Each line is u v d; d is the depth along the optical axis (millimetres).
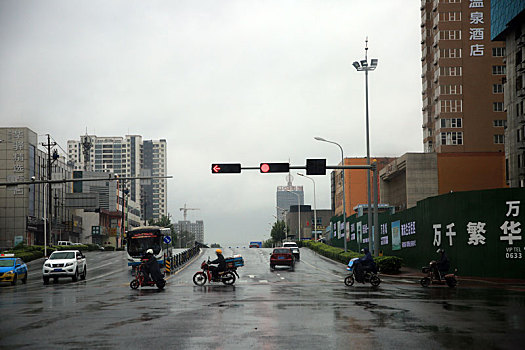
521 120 60719
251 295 21609
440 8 94562
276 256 48000
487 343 10328
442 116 93312
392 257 39312
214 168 32719
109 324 13320
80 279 37406
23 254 63781
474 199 34750
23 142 95062
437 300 18906
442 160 87750
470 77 93625
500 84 93500
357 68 42344
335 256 59812
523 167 60406
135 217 187750
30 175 96875
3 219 93500
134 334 11672
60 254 36188
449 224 37188
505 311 15422
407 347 9961
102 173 111812
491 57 93688
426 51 102500
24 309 17250
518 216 32250
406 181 88312
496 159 87438
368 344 10281
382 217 56719
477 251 34312
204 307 17062
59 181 35250
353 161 120750
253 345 10242
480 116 93125
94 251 97688
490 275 33344
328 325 12797
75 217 124125
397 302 18234
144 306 17656
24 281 35875
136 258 45000
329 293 22422
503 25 62594
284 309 16281
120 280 35688
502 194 33094
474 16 94125
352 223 74312
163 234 47406
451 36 94250
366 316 14438
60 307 17797
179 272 42844
